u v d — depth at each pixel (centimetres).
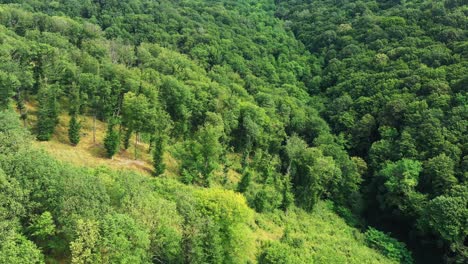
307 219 6806
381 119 8469
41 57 6844
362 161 7950
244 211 4359
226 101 8125
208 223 3897
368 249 6456
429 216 6250
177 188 5019
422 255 6744
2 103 5519
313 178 7062
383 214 7431
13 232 2944
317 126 8881
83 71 7112
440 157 6775
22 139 4069
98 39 9869
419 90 8544
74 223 3195
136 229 3325
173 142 7138
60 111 6475
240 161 7838
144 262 3388
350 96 9775
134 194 3800
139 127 6197
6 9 9706
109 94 6469
